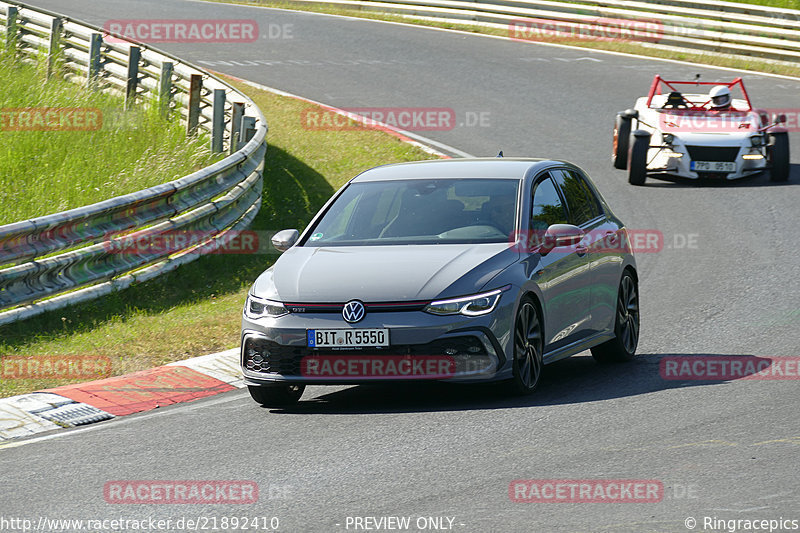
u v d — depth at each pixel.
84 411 27.56
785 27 99.25
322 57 101.44
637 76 93.81
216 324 36.91
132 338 34.84
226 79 90.38
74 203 51.88
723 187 62.75
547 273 28.33
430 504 19.31
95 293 38.75
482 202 29.45
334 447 23.39
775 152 62.94
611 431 23.67
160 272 42.38
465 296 25.98
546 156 68.50
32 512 19.94
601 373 30.72
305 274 27.28
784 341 33.12
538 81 91.44
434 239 28.45
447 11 119.62
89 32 76.12
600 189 62.00
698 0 104.69
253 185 54.44
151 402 28.55
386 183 30.98
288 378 26.31
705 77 93.62
